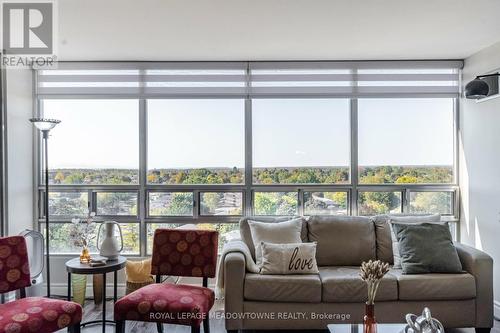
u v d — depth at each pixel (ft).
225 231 12.47
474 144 11.56
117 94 12.19
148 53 11.47
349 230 10.85
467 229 11.90
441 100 12.49
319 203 12.51
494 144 10.67
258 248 10.21
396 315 9.00
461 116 12.26
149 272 11.21
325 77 12.25
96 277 11.39
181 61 12.21
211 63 12.23
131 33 9.76
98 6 8.08
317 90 12.23
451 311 9.05
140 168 12.42
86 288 11.84
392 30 9.68
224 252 9.66
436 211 12.50
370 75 12.26
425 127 12.51
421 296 8.97
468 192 11.85
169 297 7.48
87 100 12.44
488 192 10.91
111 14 8.52
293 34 9.94
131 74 12.23
